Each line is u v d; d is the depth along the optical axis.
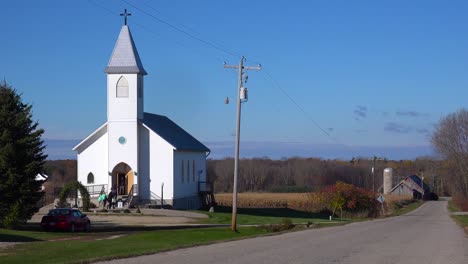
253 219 54.44
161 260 20.69
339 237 33.25
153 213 53.50
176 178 60.84
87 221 38.19
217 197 96.69
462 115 100.75
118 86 59.97
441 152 102.69
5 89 36.78
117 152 59.72
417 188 147.00
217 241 29.91
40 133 37.34
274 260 20.94
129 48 60.72
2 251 23.22
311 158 152.38
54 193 70.50
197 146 68.81
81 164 61.59
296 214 69.00
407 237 33.41
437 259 21.77
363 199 72.44
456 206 102.81
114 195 56.84
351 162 150.25
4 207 35.62
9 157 35.44
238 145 38.97
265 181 139.62
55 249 23.97
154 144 60.31
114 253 22.77
